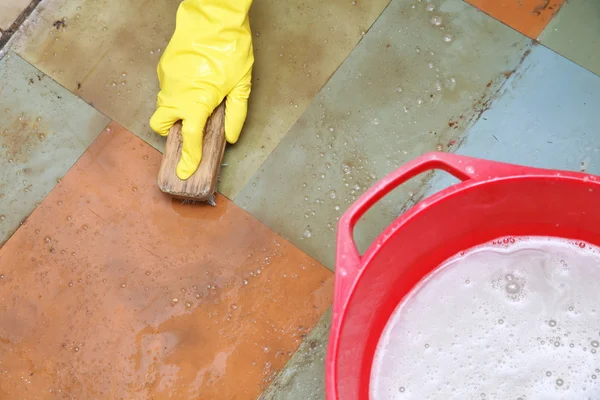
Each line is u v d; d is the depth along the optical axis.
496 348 1.12
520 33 1.52
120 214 1.54
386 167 1.50
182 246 1.51
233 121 1.48
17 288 1.52
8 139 1.59
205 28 1.45
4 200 1.56
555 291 1.14
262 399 1.43
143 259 1.51
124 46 1.61
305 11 1.58
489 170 0.96
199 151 1.44
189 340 1.47
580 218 1.07
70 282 1.52
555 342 1.12
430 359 1.13
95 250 1.53
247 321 1.47
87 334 1.49
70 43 1.62
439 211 0.99
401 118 1.52
